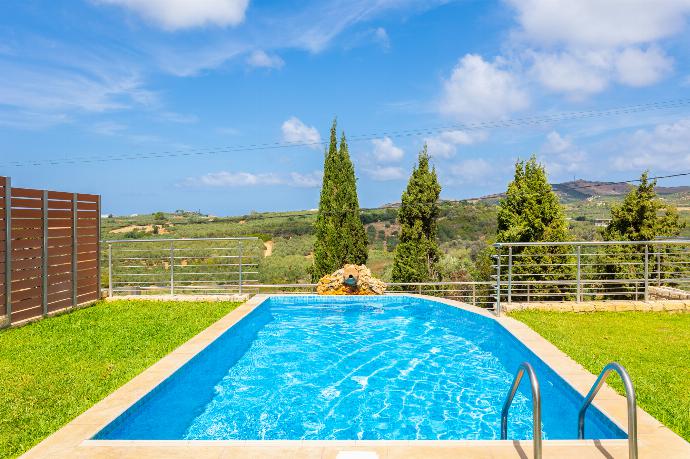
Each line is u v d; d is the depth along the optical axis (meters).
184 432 5.45
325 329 10.69
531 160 18.75
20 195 9.12
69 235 10.69
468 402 6.36
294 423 5.69
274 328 10.82
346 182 19.84
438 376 7.45
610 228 20.28
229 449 3.92
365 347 9.18
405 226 20.47
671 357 6.71
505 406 4.44
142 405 5.08
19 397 5.22
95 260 11.84
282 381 7.26
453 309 11.32
